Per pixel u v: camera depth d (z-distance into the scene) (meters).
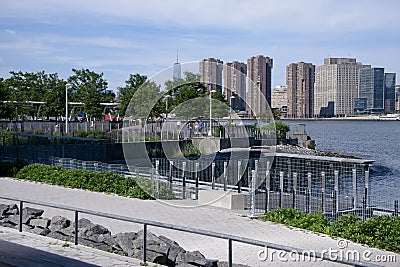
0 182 20.89
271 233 12.23
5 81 57.22
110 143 33.94
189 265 7.59
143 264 7.46
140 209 15.08
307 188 17.52
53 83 59.41
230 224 13.14
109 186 18.72
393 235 11.55
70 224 9.88
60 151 31.28
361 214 15.54
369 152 59.94
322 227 12.80
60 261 7.36
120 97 56.00
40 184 20.47
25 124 46.94
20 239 8.93
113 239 8.75
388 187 27.59
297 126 56.75
